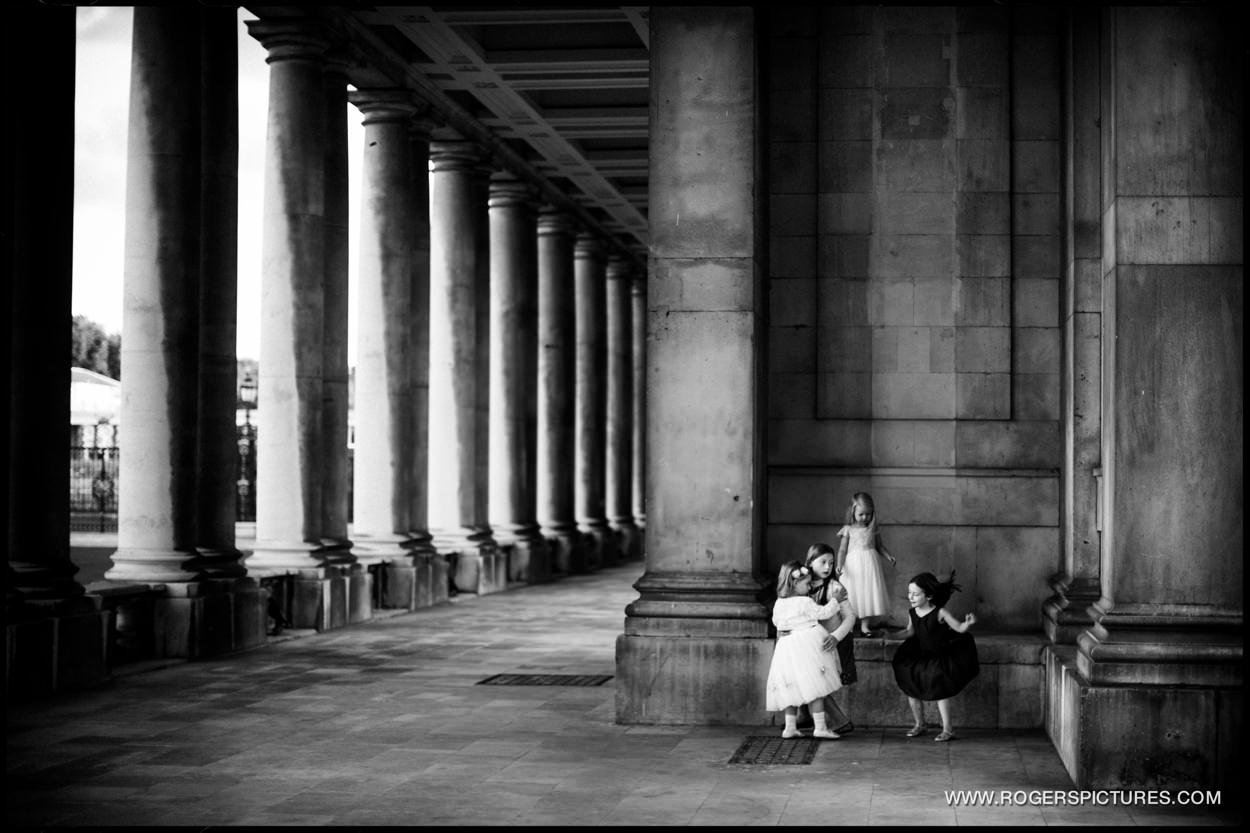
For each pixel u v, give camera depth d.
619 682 21.72
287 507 35.53
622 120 47.69
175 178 29.30
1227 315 17.27
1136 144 17.39
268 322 35.34
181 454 29.53
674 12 22.25
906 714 21.38
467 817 15.47
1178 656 16.92
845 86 23.84
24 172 24.61
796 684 20.16
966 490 23.38
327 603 35.44
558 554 58.47
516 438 53.53
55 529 25.06
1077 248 22.12
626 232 68.69
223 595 30.34
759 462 22.56
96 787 17.16
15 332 24.62
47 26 24.83
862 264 23.73
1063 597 21.72
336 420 37.19
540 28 40.66
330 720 22.08
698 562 22.02
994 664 21.30
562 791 16.83
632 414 73.88
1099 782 16.80
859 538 22.28
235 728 21.34
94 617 25.67
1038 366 23.44
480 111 47.38
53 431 24.95
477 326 48.66
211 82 31.11
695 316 22.11
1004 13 23.64
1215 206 17.30
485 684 26.16
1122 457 17.39
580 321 66.00
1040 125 23.59
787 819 15.33
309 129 34.94
